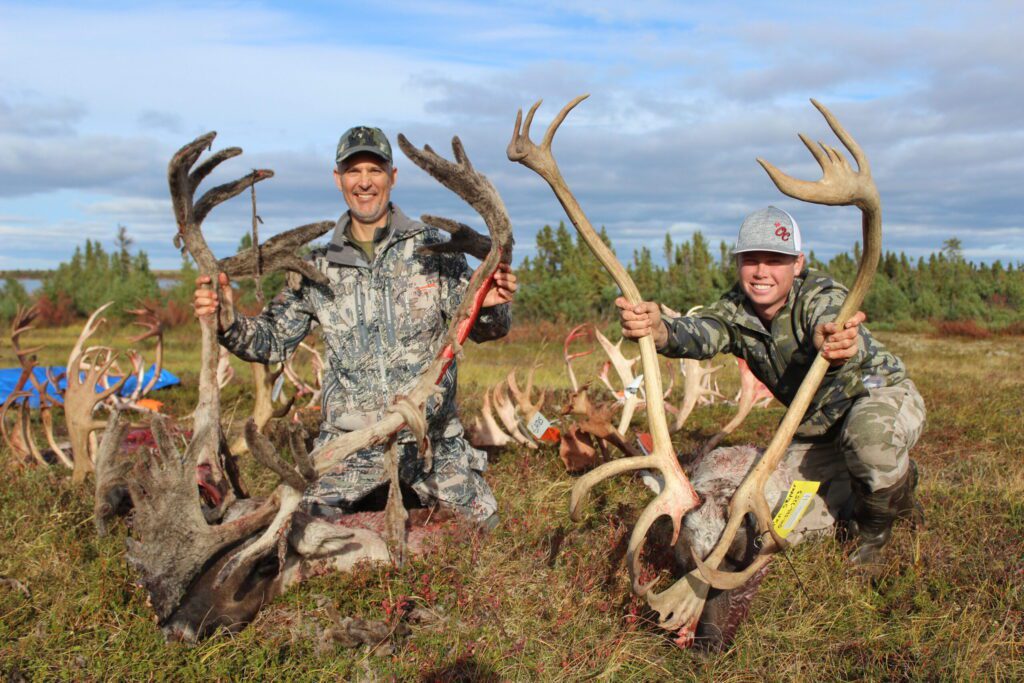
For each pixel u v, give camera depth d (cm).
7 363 1564
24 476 505
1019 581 355
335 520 394
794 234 377
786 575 365
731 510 309
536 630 323
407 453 423
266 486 530
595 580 355
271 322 422
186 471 308
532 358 1628
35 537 402
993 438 709
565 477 534
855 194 284
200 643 308
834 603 346
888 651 313
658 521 374
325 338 433
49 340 2319
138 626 315
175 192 328
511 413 621
